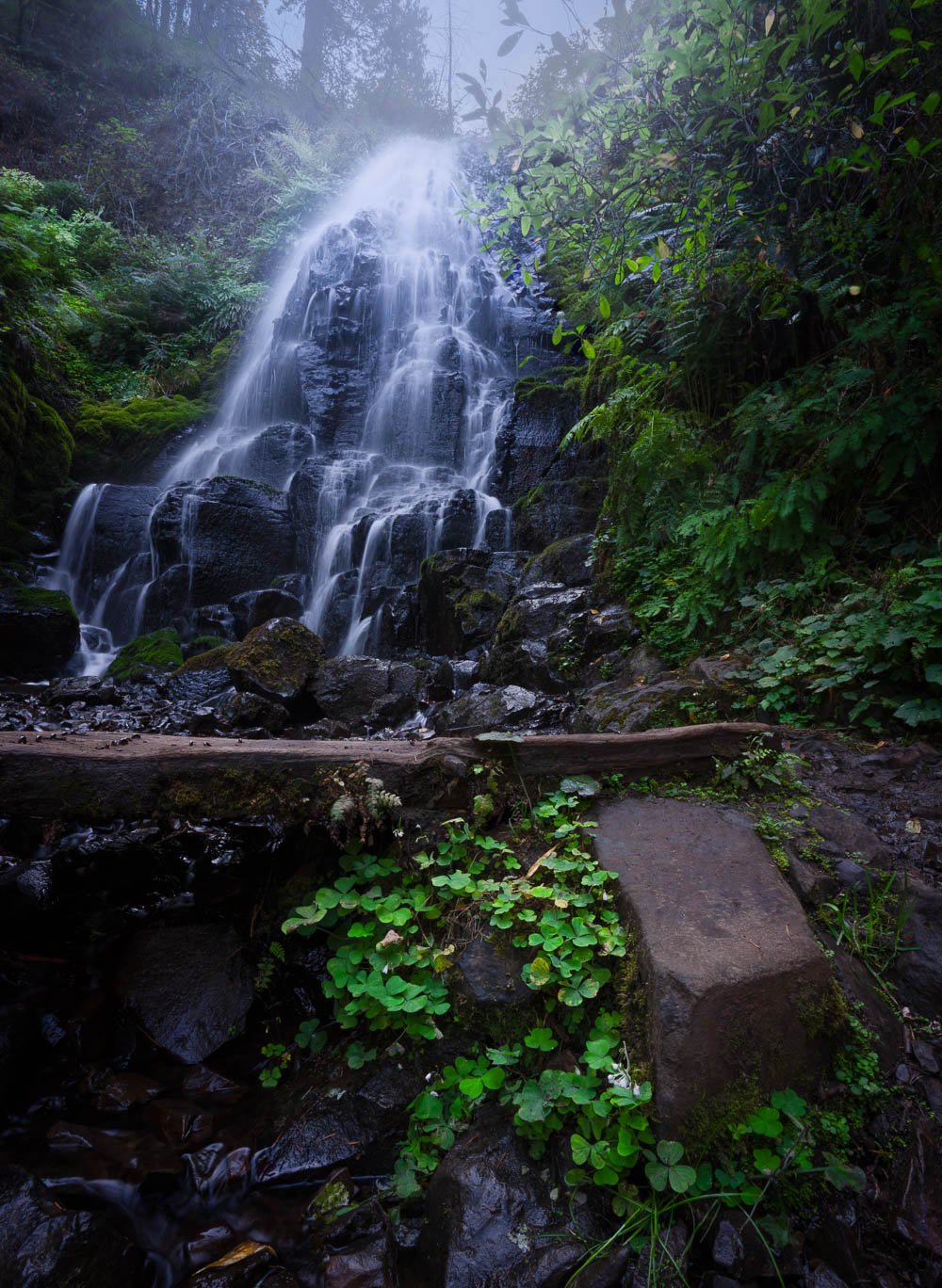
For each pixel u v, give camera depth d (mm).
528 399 10172
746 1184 1711
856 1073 1899
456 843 2674
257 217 17453
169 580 9203
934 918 2275
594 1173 1766
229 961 2873
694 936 2049
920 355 4395
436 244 15602
